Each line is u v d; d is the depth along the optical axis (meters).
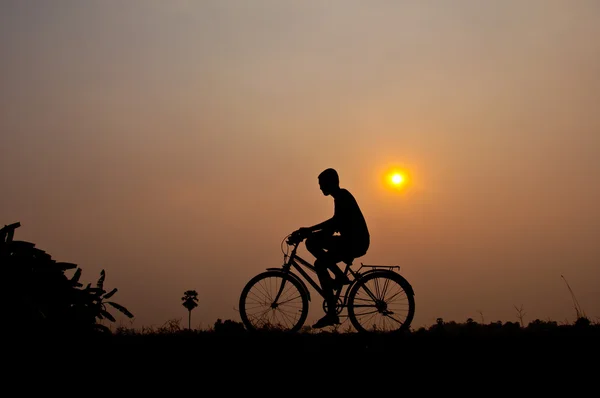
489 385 6.98
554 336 8.19
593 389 6.82
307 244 8.70
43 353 6.93
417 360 7.50
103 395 6.92
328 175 8.78
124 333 8.80
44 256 7.23
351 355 7.65
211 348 7.94
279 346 7.98
